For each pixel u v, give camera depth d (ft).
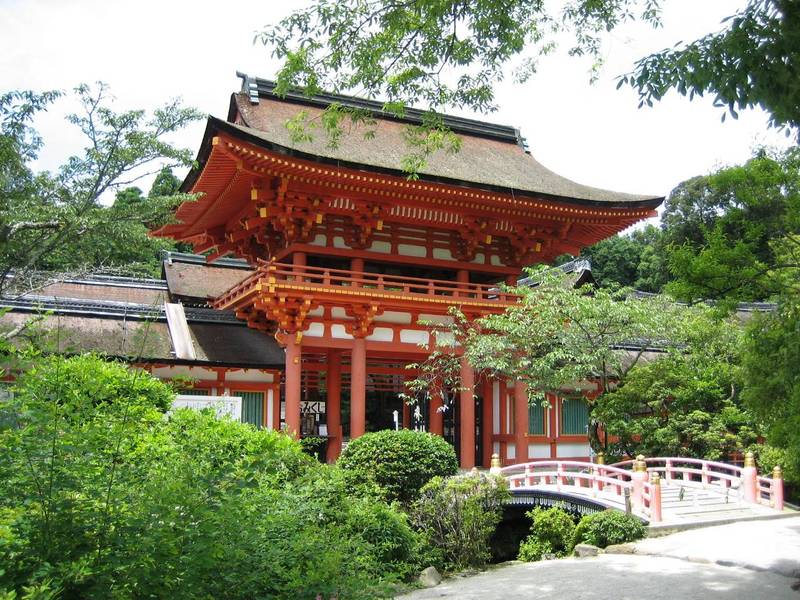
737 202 43.60
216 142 77.82
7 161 53.01
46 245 55.57
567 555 61.41
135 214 62.69
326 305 92.27
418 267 105.50
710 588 42.42
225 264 131.03
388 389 120.37
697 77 28.55
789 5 27.27
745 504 70.44
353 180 86.38
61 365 27.27
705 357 87.51
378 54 49.60
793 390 41.01
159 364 85.05
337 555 29.66
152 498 25.22
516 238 104.58
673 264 41.27
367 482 62.90
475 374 106.83
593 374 90.48
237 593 26.86
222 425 41.60
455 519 61.31
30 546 22.43
